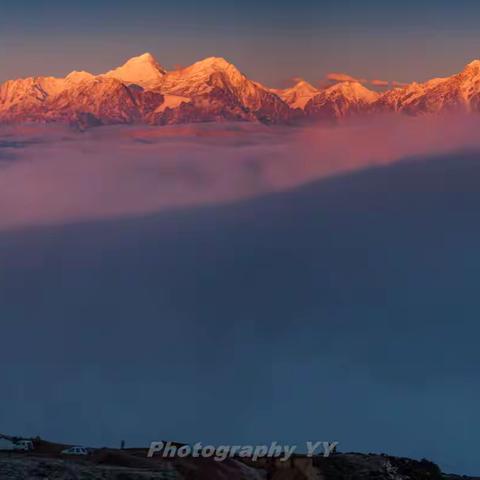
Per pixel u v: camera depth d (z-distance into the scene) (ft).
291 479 451.53
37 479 368.89
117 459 422.00
